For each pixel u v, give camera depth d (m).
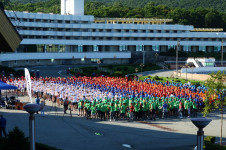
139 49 151.50
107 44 143.25
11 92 64.69
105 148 28.67
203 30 165.12
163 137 34.22
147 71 117.50
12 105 47.38
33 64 126.75
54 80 68.69
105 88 59.75
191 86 70.44
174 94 56.50
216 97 33.03
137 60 143.25
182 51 149.75
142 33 148.25
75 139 31.34
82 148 28.25
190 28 155.38
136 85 65.06
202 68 112.38
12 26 16.83
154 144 31.06
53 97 54.03
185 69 107.56
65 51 137.62
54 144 29.14
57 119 41.22
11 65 116.94
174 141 32.56
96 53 138.12
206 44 156.38
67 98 46.31
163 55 146.38
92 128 36.84
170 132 37.06
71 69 109.38
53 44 133.50
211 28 180.62
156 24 152.75
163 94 55.47
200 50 158.50
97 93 51.56
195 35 155.25
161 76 105.12
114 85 64.62
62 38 138.25
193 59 126.44
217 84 32.56
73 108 49.34
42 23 131.50
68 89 53.56
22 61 122.19
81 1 144.38
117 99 46.66
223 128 41.28
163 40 152.50
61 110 48.44
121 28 145.62
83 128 36.59
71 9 144.50
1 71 83.56
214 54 152.12
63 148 27.94
